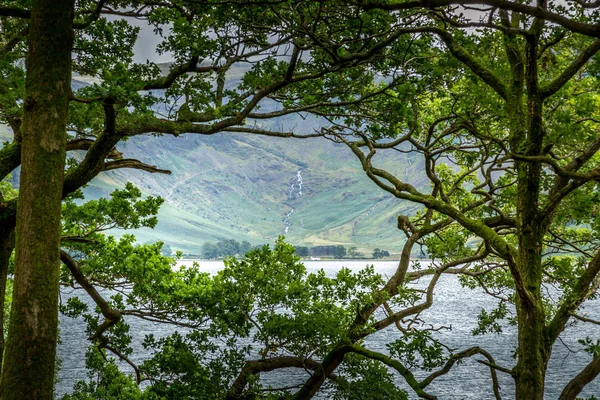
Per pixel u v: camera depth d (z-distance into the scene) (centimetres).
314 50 1345
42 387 765
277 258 1602
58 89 803
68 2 812
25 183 784
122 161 1282
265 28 1113
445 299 12319
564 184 1019
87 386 1964
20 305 764
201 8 1109
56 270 786
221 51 1189
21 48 1353
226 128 1225
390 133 1380
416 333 1254
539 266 960
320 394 2475
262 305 1525
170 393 1502
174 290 1673
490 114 1268
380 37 1206
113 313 1309
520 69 1014
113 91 916
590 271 1003
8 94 1076
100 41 1405
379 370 1366
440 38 1162
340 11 1193
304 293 1479
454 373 4953
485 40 1035
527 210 962
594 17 845
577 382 987
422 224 1486
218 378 1493
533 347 933
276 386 3912
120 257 1669
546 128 946
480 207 1630
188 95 1229
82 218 1636
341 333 1309
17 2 995
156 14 1132
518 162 973
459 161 1666
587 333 6688
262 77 1246
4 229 1123
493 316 1543
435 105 1584
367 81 1373
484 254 1216
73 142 1289
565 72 911
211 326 1541
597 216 1353
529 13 561
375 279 1347
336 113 1397
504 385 4538
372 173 1047
